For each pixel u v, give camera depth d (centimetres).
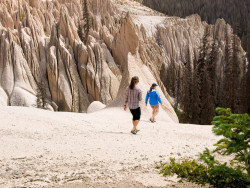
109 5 10412
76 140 847
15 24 6950
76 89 6206
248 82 5338
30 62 6288
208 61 5322
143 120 1368
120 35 7050
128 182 425
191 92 4819
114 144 796
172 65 9319
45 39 6825
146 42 8425
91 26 8388
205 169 422
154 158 638
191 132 1053
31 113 1241
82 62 6512
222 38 12600
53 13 8369
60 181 439
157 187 395
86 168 539
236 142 345
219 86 5859
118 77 6744
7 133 913
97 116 1394
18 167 541
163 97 2136
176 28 11212
